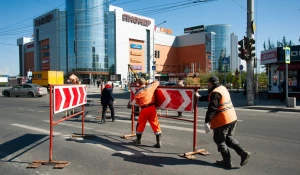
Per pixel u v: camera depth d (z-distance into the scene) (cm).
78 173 448
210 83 470
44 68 8700
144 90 597
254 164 484
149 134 743
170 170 456
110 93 966
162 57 9506
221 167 470
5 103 1831
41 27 8612
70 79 1356
